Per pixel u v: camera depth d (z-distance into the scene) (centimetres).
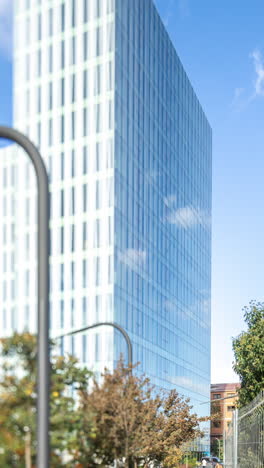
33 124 6631
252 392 4400
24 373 1469
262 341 4422
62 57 6600
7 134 1016
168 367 8206
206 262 11269
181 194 9262
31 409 1398
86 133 6450
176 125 9056
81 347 6128
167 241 8381
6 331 5831
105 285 6156
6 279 5953
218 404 14662
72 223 6391
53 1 6675
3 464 1324
